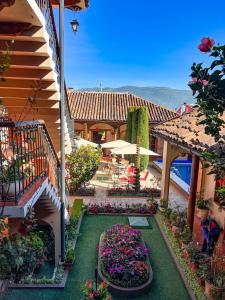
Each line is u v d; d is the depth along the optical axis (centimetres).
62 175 699
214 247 716
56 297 619
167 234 923
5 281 465
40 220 748
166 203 1091
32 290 640
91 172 1273
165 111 2400
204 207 870
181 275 705
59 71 654
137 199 1347
